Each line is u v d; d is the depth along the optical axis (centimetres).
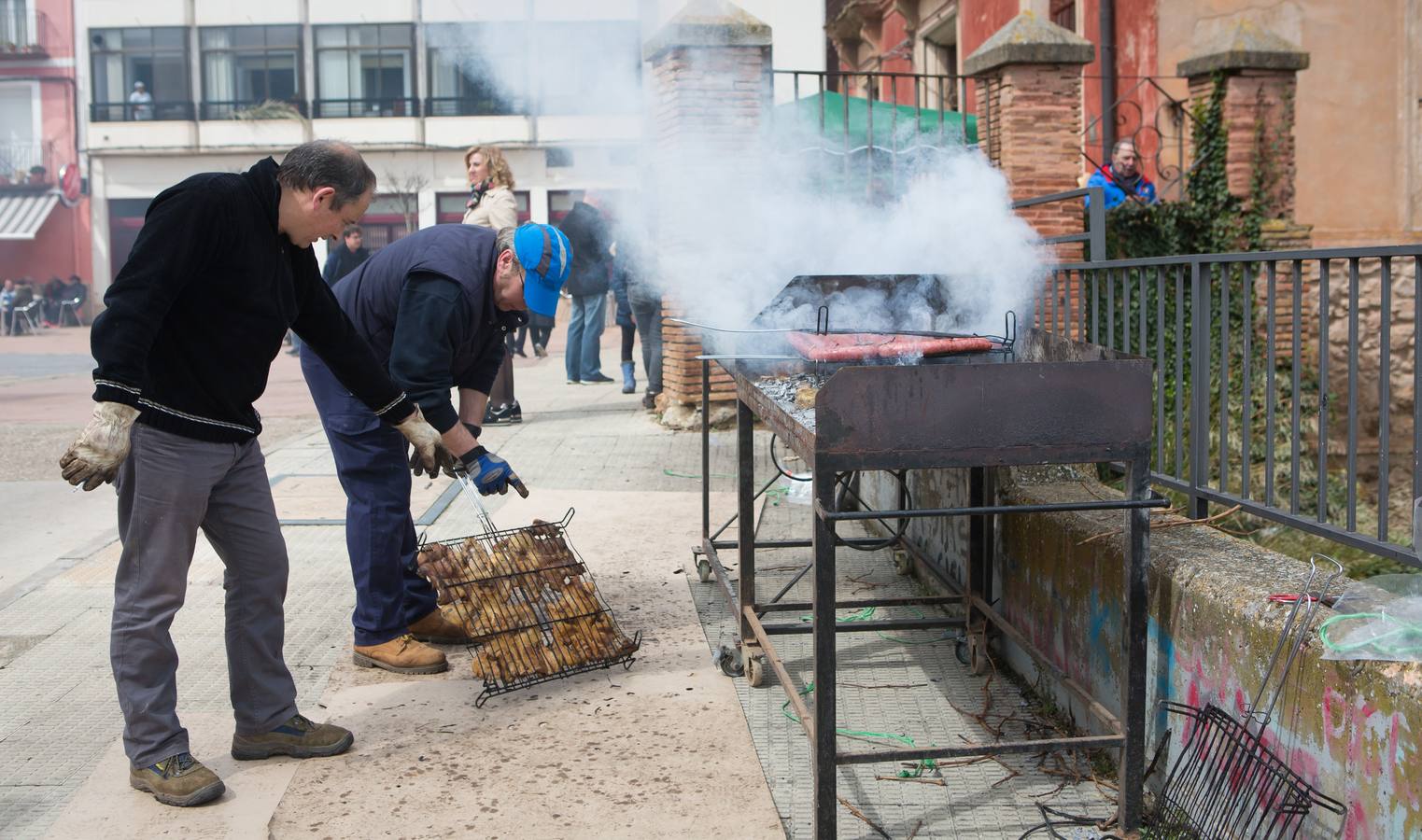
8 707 362
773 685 381
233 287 284
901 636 430
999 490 398
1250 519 714
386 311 381
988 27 1391
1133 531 276
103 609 455
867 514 263
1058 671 331
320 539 552
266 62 3155
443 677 387
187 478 289
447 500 617
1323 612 252
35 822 288
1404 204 1080
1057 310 583
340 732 329
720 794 302
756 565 513
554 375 1259
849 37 1920
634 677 385
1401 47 1075
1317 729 241
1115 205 830
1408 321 976
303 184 292
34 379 1548
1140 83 1130
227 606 318
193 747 332
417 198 3055
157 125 3297
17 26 3334
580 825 286
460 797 301
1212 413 789
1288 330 850
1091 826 290
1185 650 289
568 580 394
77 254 3438
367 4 3025
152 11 3253
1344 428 942
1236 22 854
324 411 380
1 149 3394
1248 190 856
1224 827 266
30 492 683
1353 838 230
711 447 753
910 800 305
